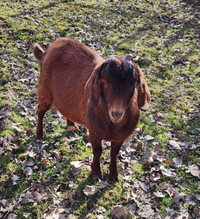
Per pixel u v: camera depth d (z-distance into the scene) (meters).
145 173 1.20
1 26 2.23
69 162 1.24
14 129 1.36
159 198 1.10
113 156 1.12
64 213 1.03
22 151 1.27
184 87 1.80
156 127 1.47
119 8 2.88
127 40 2.29
